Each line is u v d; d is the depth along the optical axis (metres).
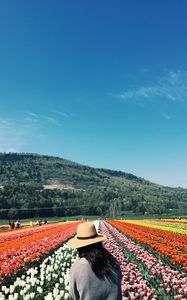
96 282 5.48
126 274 16.45
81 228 5.89
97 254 5.63
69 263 19.88
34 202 172.88
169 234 39.78
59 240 30.66
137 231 44.72
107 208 195.50
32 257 19.88
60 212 174.12
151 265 18.14
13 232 54.78
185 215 153.50
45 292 13.27
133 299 11.95
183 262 18.19
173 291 13.45
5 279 15.96
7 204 167.00
